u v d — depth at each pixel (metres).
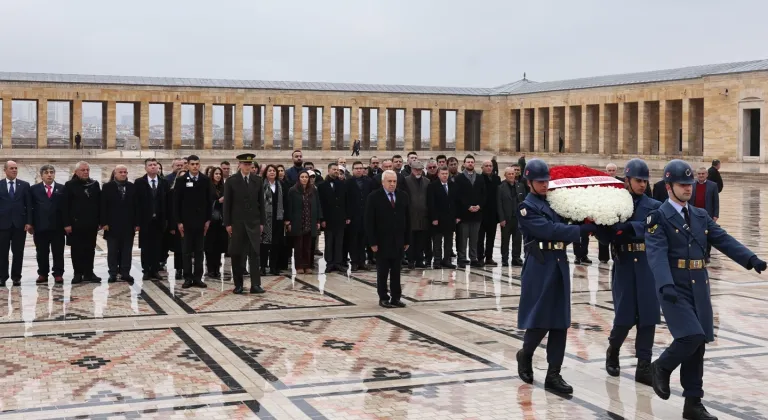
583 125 81.69
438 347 13.09
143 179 19.67
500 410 10.02
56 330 14.23
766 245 26.09
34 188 19.11
